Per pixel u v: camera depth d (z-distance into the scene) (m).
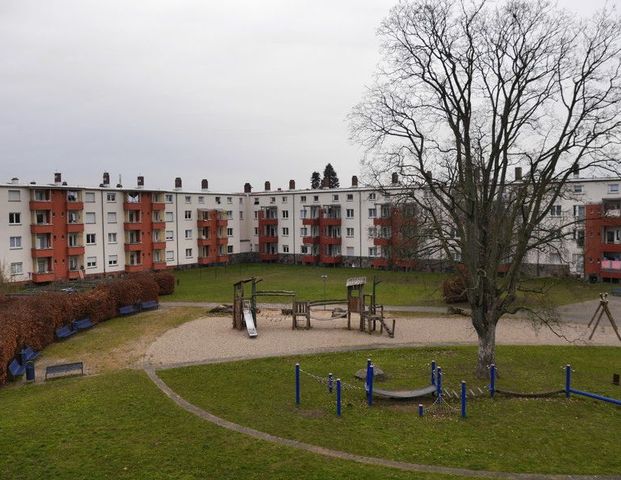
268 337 31.14
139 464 13.10
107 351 27.84
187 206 72.62
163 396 19.16
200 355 26.67
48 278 54.16
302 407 18.08
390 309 40.16
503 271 44.25
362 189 71.69
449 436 15.38
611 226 53.50
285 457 13.57
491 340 22.30
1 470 12.77
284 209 80.19
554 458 13.95
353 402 18.67
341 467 12.97
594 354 26.56
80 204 57.25
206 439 14.82
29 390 20.42
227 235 78.94
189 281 58.72
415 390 18.94
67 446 14.20
